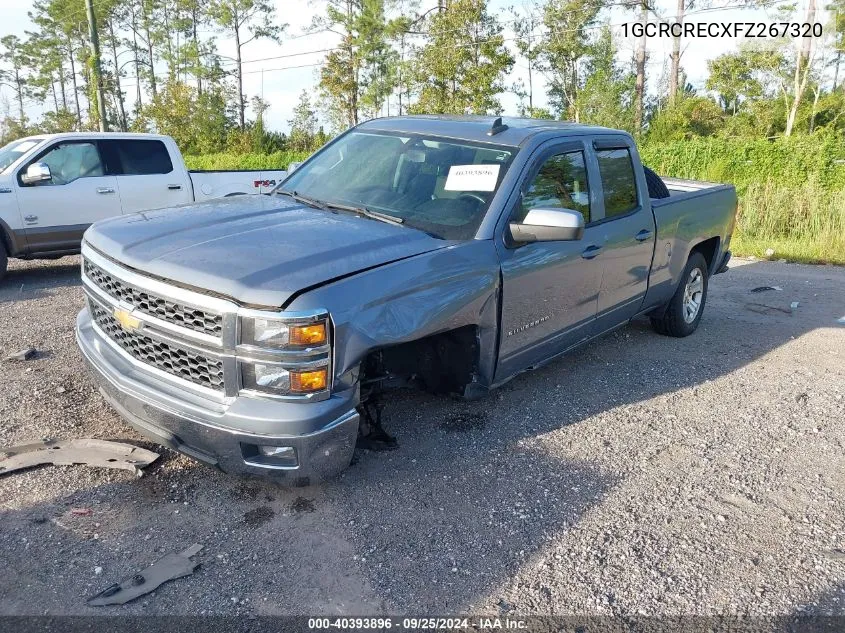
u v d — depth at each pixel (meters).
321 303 3.16
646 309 6.10
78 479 3.69
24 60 76.44
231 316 3.12
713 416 5.00
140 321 3.46
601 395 5.28
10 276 9.39
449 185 4.41
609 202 5.22
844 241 12.43
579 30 45.19
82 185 9.42
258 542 3.27
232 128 52.81
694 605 3.00
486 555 3.26
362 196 4.51
